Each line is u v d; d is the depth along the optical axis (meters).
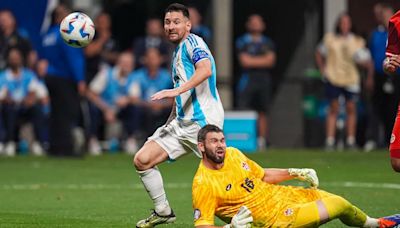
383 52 61.88
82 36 31.02
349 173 48.25
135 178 47.12
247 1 78.44
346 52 62.97
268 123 75.62
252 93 64.44
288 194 24.83
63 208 34.97
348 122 64.44
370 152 61.94
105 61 63.81
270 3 77.75
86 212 33.66
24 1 65.81
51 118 58.19
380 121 65.12
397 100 62.66
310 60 76.25
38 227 29.41
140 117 62.50
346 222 24.83
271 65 64.31
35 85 61.47
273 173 25.58
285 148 70.69
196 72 27.45
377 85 62.59
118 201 37.25
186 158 59.28
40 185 44.03
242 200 24.64
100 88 62.09
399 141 27.16
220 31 71.00
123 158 58.50
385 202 35.94
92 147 62.19
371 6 75.81
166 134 28.61
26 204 36.44
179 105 28.38
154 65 62.19
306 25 76.56
